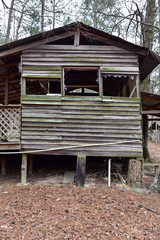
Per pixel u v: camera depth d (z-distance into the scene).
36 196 5.22
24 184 6.29
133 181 6.38
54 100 6.43
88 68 6.64
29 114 6.38
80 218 4.05
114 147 6.38
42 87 9.89
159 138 21.86
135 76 6.68
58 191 5.56
